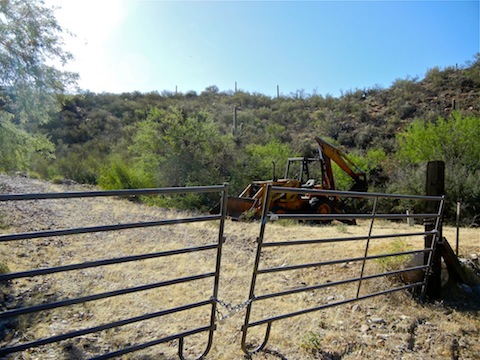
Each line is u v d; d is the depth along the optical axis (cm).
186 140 1655
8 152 781
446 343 391
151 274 550
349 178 1745
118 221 927
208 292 491
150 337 372
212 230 858
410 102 3111
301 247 697
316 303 470
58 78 783
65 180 1727
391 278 541
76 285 495
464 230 976
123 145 2436
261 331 392
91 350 343
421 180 1512
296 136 2888
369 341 384
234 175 1652
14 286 473
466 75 3231
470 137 1733
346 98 3616
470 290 528
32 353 332
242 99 3975
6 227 761
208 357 336
